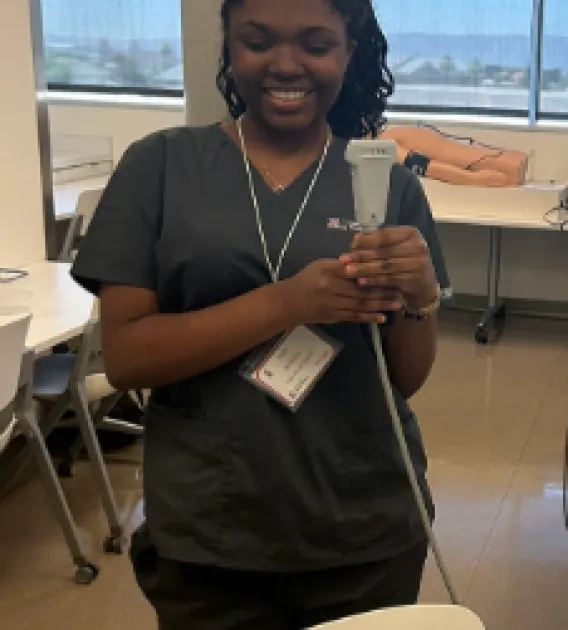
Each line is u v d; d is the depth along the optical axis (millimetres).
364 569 1330
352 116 1363
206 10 1954
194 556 1275
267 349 1254
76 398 2846
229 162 1271
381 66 1340
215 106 1997
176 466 1288
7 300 2947
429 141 4996
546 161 5184
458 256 5484
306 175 1270
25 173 3479
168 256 1235
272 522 1271
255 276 1228
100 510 3104
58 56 5824
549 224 4500
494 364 4566
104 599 2596
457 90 5430
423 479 1393
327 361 1256
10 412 2535
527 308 5430
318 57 1196
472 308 5477
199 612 1316
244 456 1258
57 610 2543
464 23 5309
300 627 1352
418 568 1394
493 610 2525
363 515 1309
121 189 1262
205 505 1272
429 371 1369
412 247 1115
